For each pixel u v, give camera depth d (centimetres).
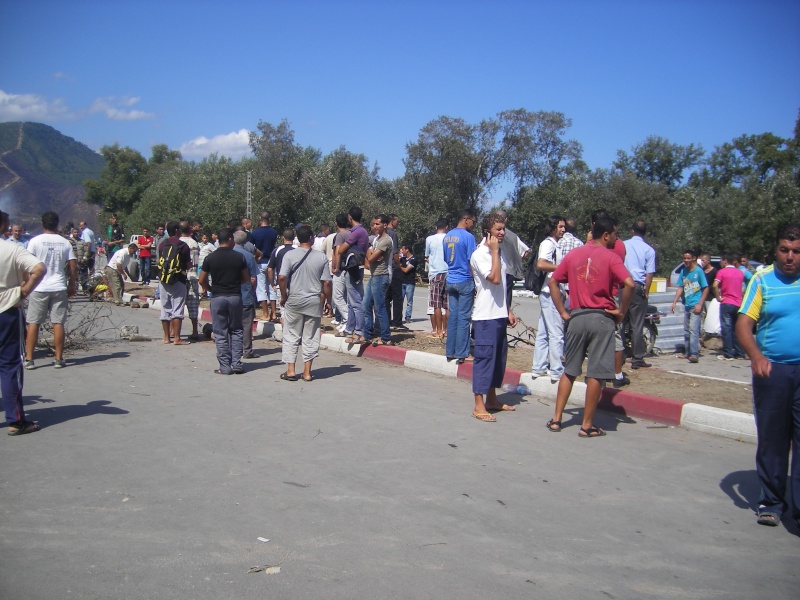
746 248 3047
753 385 473
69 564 384
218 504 471
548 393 833
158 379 879
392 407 758
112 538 417
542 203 4150
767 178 3117
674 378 877
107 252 2567
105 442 606
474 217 935
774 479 465
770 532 456
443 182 4200
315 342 890
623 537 441
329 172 4256
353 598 353
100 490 494
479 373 712
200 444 604
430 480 529
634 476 556
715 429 685
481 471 554
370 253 1071
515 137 4272
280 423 679
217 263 909
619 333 819
